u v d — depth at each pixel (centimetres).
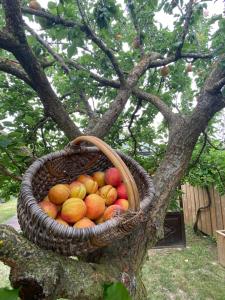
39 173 108
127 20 265
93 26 203
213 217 545
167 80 297
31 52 147
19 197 92
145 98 240
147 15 224
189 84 297
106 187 113
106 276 104
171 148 177
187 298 338
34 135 215
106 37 211
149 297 341
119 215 85
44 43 216
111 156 94
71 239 81
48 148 238
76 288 89
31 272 80
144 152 302
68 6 172
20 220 90
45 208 98
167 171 164
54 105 168
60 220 99
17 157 141
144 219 97
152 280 384
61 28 173
